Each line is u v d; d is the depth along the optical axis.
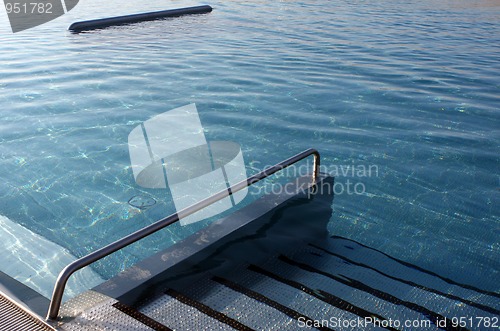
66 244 4.81
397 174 6.17
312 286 3.76
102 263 4.51
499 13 19.22
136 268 3.57
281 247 4.24
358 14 18.47
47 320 3.04
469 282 4.09
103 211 5.36
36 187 5.89
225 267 3.86
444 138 7.31
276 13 18.52
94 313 3.14
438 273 4.20
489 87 9.91
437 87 9.86
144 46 13.25
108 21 16.22
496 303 3.79
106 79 10.24
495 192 5.77
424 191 5.77
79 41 13.93
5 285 3.36
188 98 8.99
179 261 3.62
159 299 3.36
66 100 8.95
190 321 3.22
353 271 4.06
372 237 4.74
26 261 4.53
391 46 13.37
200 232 3.97
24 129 7.62
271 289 3.66
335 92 9.43
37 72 10.81
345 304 3.59
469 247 4.66
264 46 13.22
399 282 3.99
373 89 9.65
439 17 18.08
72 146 6.98
